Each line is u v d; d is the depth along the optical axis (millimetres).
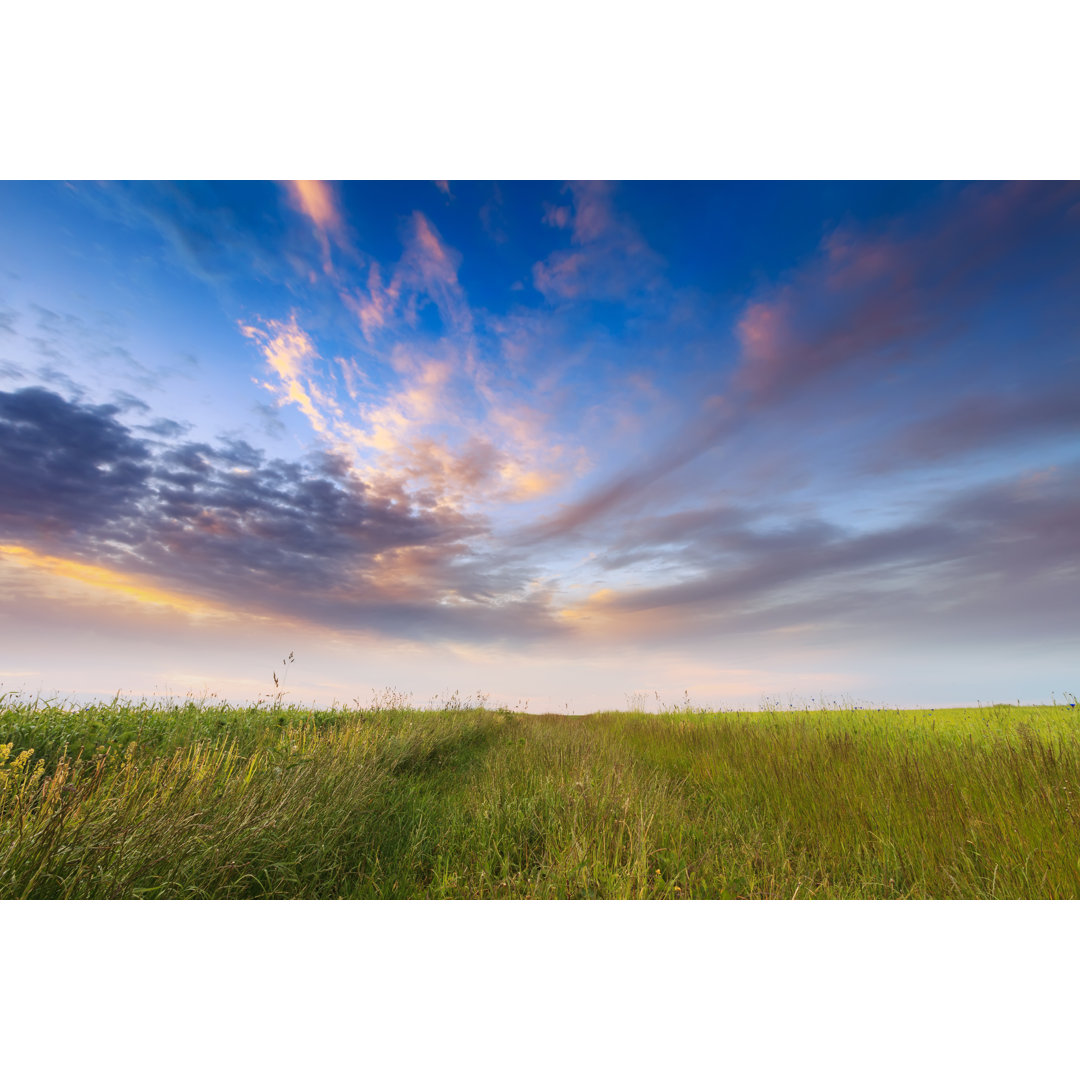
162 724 5820
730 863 3393
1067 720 6863
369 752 5664
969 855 3477
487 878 3166
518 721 14133
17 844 2256
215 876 2676
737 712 11500
